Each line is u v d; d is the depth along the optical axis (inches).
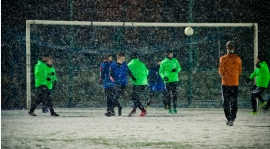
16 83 2400.3
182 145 962.1
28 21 2348.7
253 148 924.6
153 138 1082.7
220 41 2554.1
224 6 2554.1
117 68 1754.4
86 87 2495.1
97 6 2490.2
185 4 2541.8
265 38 2593.5
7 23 2400.3
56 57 2477.9
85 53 2501.2
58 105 2452.0
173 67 1881.2
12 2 2407.7
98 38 2509.8
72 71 2474.2
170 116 1755.7
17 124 1437.0
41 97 1771.7
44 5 2443.4
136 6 2519.7
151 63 2524.6
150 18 2524.6
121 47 2513.5
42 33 2468.0
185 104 2465.6
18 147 946.1
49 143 1003.3
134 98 1745.8
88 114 1871.3
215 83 2564.0
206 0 2546.8
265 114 1881.2
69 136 1128.8
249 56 2561.5
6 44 2396.7
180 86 2546.8
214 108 2252.7
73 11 2475.4
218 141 1026.1
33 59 2445.9
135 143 994.7
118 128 1312.7
